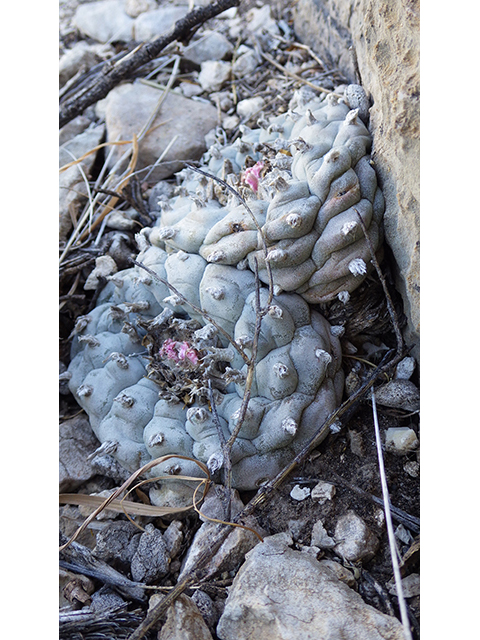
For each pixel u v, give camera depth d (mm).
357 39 233
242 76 326
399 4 175
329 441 196
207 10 300
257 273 181
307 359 191
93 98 305
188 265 200
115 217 267
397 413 201
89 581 181
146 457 196
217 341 202
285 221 182
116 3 384
